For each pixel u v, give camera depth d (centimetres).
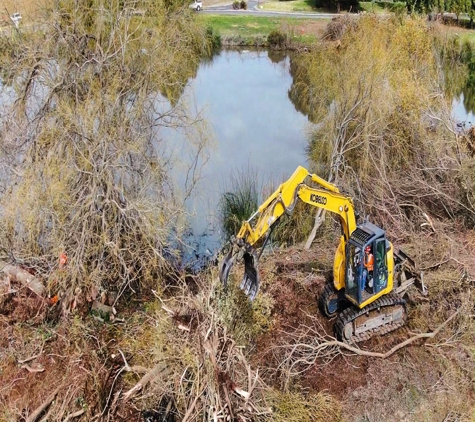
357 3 5519
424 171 1911
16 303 1352
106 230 1370
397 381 1138
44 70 1416
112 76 1445
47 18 1424
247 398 899
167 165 1564
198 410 910
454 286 1398
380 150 1905
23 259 1385
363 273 1172
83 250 1344
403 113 2000
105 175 1383
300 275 1499
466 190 1742
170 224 1539
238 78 3866
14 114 1410
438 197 1802
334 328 1274
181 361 1005
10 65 1414
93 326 1306
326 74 2455
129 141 1446
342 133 2014
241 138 2720
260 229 1062
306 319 1326
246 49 4669
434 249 1573
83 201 1370
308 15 5356
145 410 1042
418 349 1221
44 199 1334
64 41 1406
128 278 1416
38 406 1062
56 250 1345
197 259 1686
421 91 2053
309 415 1026
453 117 2417
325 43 3459
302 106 3175
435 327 1288
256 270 1014
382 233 1171
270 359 1193
